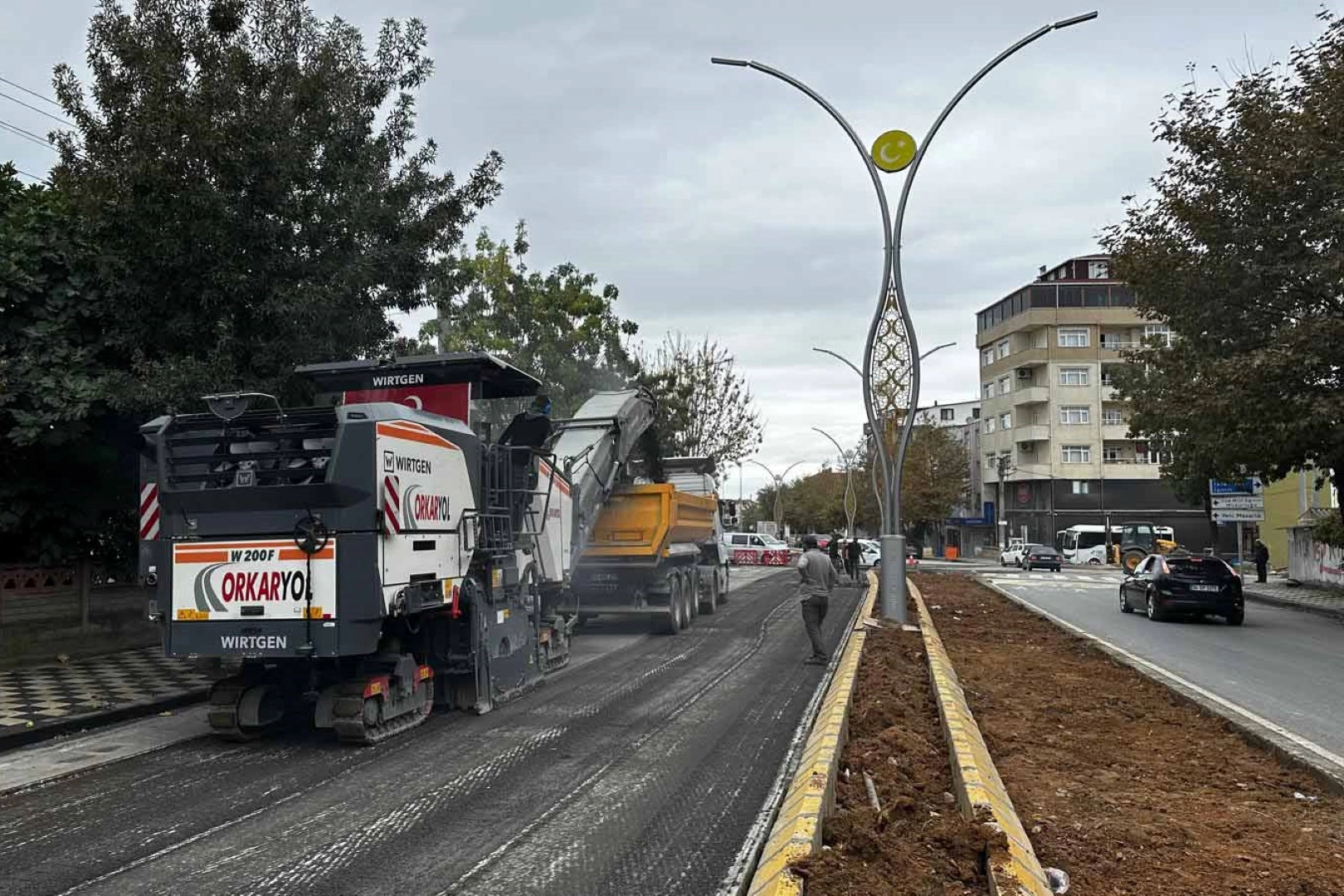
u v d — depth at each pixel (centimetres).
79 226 1341
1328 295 2036
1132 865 528
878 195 1741
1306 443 2108
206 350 1324
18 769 805
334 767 807
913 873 466
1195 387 2134
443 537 959
